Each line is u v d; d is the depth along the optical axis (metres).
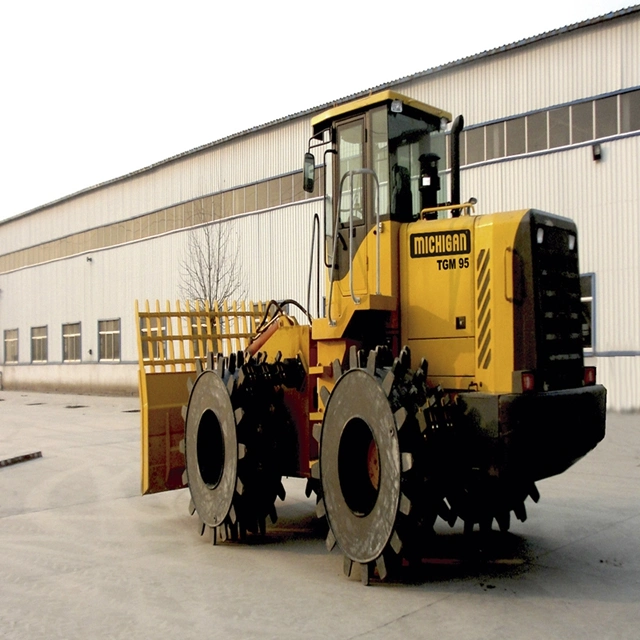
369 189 6.36
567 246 5.86
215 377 6.86
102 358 32.19
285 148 23.25
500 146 17.98
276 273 23.44
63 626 4.70
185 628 4.62
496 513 6.31
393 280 6.15
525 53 17.55
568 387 5.69
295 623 4.66
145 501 8.91
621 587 5.34
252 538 7.02
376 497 5.44
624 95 16.17
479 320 5.62
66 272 34.41
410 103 6.39
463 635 4.42
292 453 6.98
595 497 8.52
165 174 28.14
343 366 6.36
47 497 9.18
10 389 39.09
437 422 5.28
